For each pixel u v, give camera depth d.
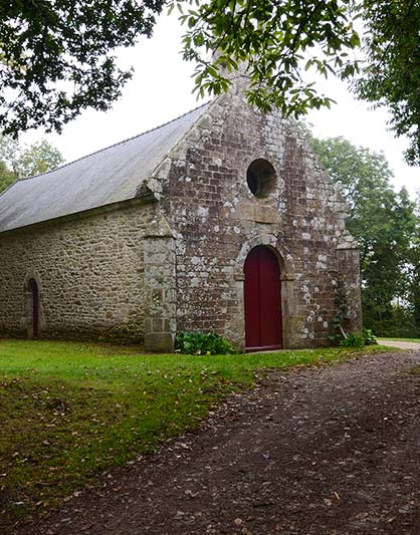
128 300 13.45
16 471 5.45
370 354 13.07
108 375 8.73
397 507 4.44
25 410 6.91
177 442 6.38
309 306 15.33
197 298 13.14
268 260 15.09
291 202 15.29
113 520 4.55
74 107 9.46
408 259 30.28
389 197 30.16
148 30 8.84
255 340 14.54
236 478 5.29
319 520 4.30
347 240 16.03
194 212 13.27
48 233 16.72
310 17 6.01
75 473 5.47
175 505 4.77
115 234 13.93
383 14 7.84
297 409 7.52
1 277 19.30
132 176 14.29
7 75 8.95
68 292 15.71
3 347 13.96
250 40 6.37
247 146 14.52
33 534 4.39
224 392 8.30
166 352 12.28
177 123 16.11
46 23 8.15
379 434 6.30
